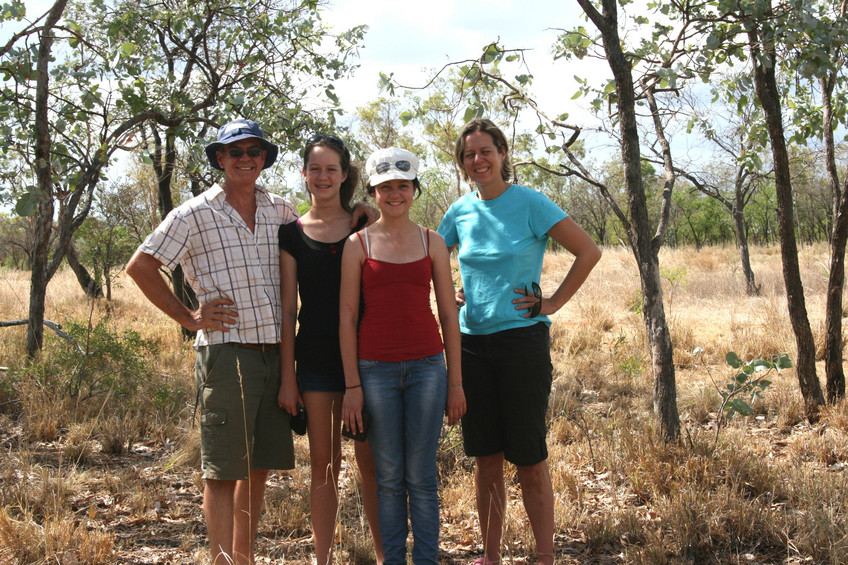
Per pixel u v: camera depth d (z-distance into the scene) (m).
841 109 6.04
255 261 3.08
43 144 6.09
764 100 5.62
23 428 5.31
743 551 3.52
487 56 4.27
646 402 6.45
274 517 3.90
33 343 6.79
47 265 6.78
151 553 3.50
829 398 6.05
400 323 2.93
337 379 3.14
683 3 5.05
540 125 5.30
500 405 3.20
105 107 6.25
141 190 12.84
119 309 11.81
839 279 5.98
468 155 3.22
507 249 3.13
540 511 3.20
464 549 3.64
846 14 5.23
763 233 34.38
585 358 8.07
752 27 4.70
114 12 6.96
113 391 5.98
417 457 2.96
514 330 3.11
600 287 13.84
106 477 4.41
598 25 4.79
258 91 7.27
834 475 4.29
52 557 3.27
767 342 8.33
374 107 16.95
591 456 4.73
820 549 3.40
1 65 6.14
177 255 3.01
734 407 4.42
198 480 4.54
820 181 26.47
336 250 3.13
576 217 30.58
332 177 3.15
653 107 5.46
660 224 5.12
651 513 3.96
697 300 12.74
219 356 3.01
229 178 3.13
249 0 7.67
